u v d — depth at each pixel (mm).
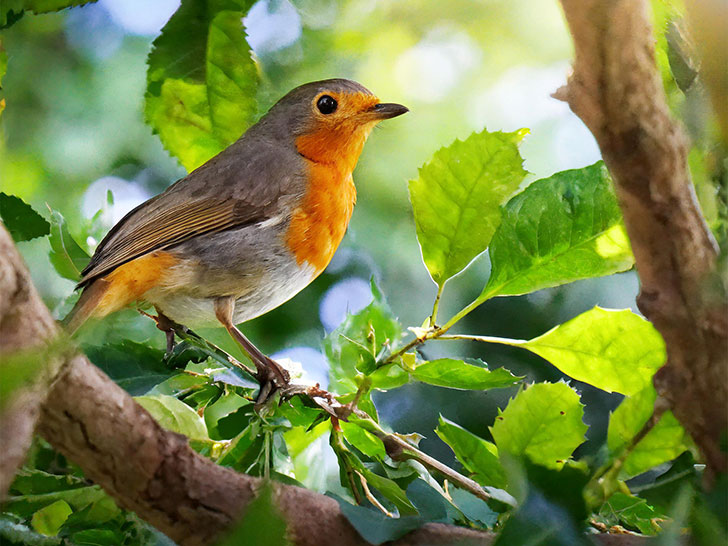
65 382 1534
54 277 2203
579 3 1432
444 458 2260
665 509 1729
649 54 1471
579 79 1501
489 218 2109
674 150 1499
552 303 2277
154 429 1662
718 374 1533
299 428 2145
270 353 2271
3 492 1274
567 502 1602
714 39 1416
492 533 1809
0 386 1015
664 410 1825
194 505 1699
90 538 2096
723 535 1422
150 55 2137
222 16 2133
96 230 2188
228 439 2125
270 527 1328
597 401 2266
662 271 1544
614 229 2104
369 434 2119
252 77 2139
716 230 1732
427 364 2107
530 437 2023
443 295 2289
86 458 1634
